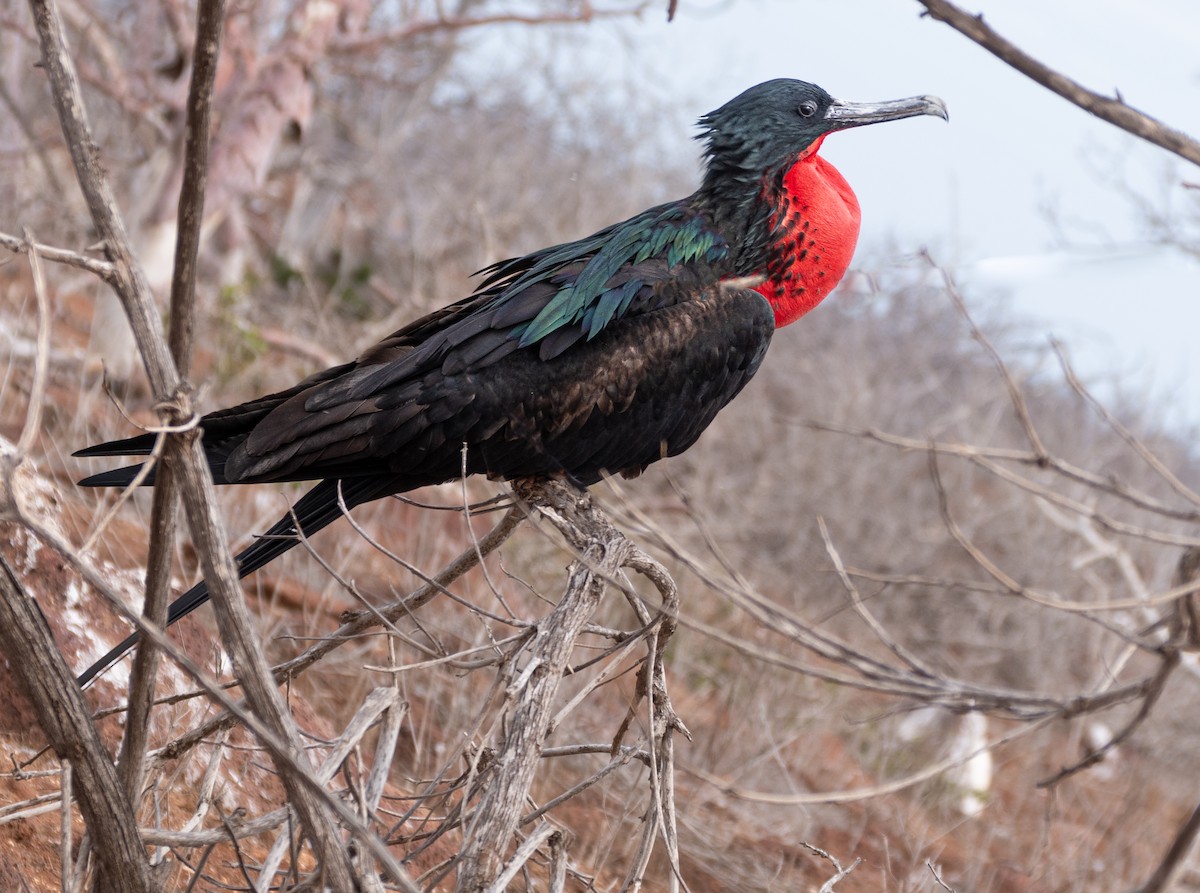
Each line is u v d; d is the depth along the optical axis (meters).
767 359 21.56
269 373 16.94
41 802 6.36
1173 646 8.37
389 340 7.63
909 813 12.85
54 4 4.29
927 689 8.87
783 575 18.70
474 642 10.59
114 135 20.55
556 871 5.52
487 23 18.02
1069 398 22.22
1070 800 15.16
